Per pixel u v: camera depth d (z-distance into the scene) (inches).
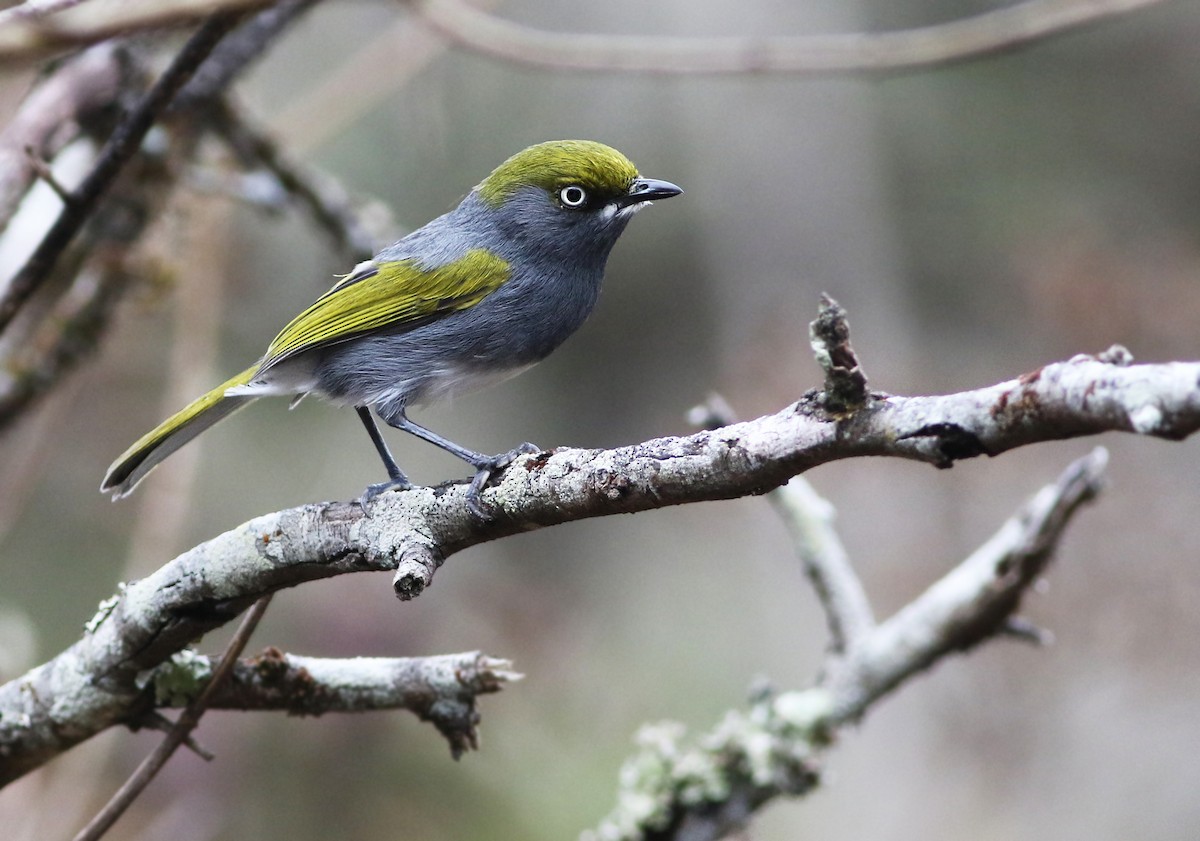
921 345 693.3
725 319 701.9
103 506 534.0
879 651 312.2
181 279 410.0
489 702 505.0
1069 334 566.9
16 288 273.0
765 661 595.5
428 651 459.2
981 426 148.0
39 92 359.9
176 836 399.5
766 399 543.8
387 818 455.2
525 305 333.4
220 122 410.3
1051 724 529.3
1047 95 734.5
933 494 554.6
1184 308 551.2
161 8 187.0
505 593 546.9
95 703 225.0
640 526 655.1
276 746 446.3
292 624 459.5
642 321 742.5
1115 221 692.1
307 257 609.9
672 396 732.7
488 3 439.2
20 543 519.8
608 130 702.5
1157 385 130.1
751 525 624.4
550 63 402.6
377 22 630.5
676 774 310.2
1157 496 510.3
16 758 233.3
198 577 211.2
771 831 535.8
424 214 641.6
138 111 262.8
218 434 589.6
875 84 719.1
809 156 710.5
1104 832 512.1
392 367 325.7
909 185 727.7
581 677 545.0
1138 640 497.4
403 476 321.7
